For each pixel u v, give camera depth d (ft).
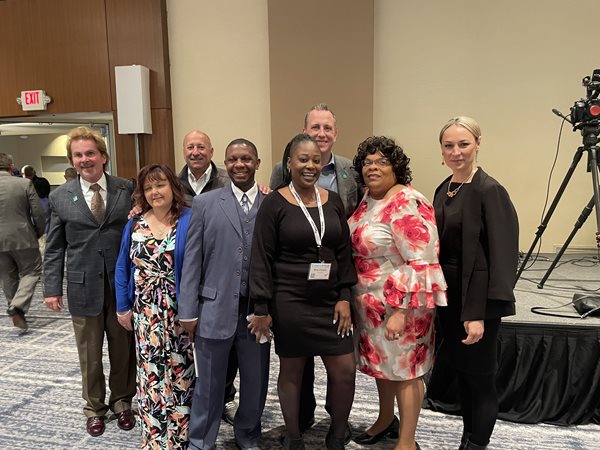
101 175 6.95
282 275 5.46
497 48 14.20
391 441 6.74
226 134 16.05
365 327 5.79
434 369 7.75
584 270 11.91
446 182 6.05
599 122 8.29
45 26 16.29
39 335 11.51
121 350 7.24
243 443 6.34
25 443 6.81
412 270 5.21
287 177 6.24
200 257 5.72
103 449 6.63
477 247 5.30
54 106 16.65
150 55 15.71
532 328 7.29
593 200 8.76
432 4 14.38
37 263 12.16
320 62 14.88
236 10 15.44
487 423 5.71
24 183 11.82
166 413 5.97
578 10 13.64
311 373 6.89
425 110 14.82
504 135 14.51
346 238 5.62
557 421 7.18
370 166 5.54
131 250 5.97
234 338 5.94
